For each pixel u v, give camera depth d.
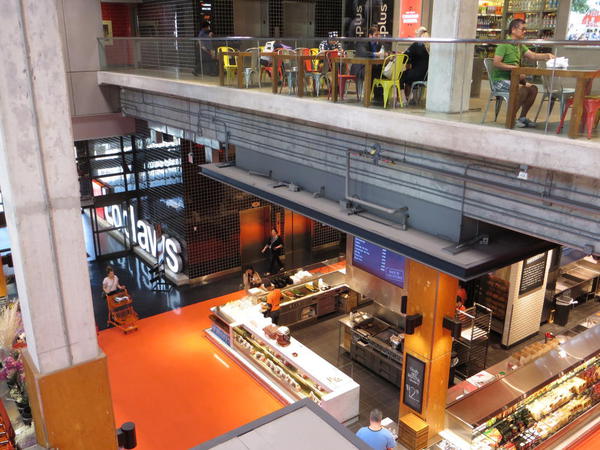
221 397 10.09
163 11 15.33
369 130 7.02
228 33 14.58
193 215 14.45
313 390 9.30
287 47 8.70
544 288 12.02
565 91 5.02
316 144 8.78
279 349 10.09
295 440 3.08
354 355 11.12
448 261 6.36
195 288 14.77
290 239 17.16
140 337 12.24
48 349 4.45
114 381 10.58
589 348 9.16
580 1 8.71
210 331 12.23
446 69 6.22
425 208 7.18
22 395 5.79
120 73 13.63
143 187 16.31
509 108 5.50
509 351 11.63
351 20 12.00
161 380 10.62
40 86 3.97
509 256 6.61
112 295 12.74
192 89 10.70
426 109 6.60
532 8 9.57
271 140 9.77
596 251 5.38
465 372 10.65
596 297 14.21
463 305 11.19
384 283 9.39
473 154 5.80
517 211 6.04
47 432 4.55
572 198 5.47
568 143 4.91
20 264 4.23
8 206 4.18
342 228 7.95
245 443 3.05
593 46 4.77
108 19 17.09
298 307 12.46
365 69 7.07
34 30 3.88
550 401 8.43
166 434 9.09
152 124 13.97
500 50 5.54
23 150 4.00
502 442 7.91
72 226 4.35
